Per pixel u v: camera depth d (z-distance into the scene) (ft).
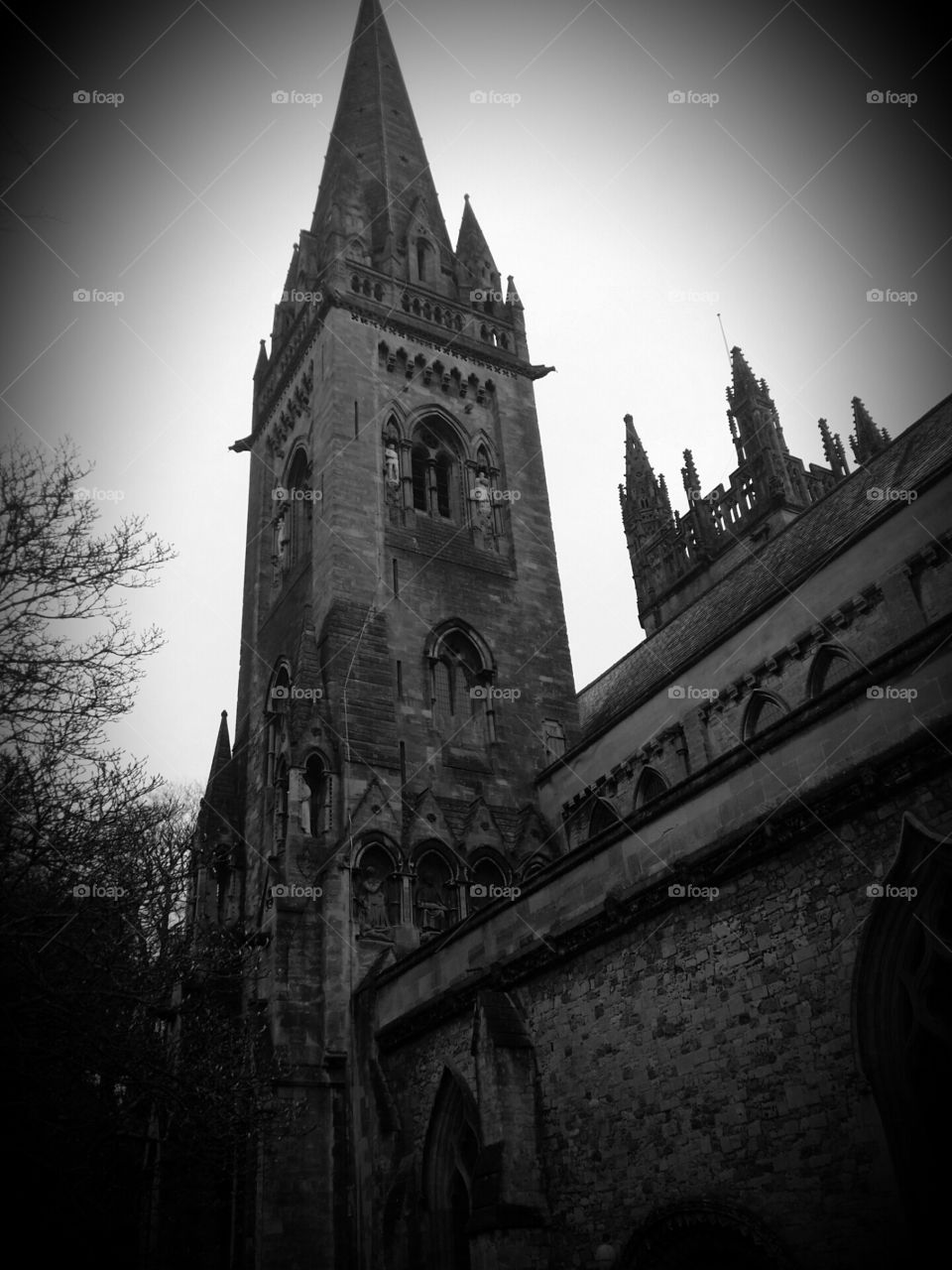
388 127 239.09
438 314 214.48
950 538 110.42
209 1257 126.93
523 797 168.96
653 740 147.43
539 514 201.46
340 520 176.55
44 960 82.12
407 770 160.35
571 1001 92.27
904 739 69.00
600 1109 86.17
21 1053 77.71
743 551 252.01
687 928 81.92
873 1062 65.10
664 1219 76.79
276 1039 128.26
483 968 105.60
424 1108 110.52
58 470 86.07
